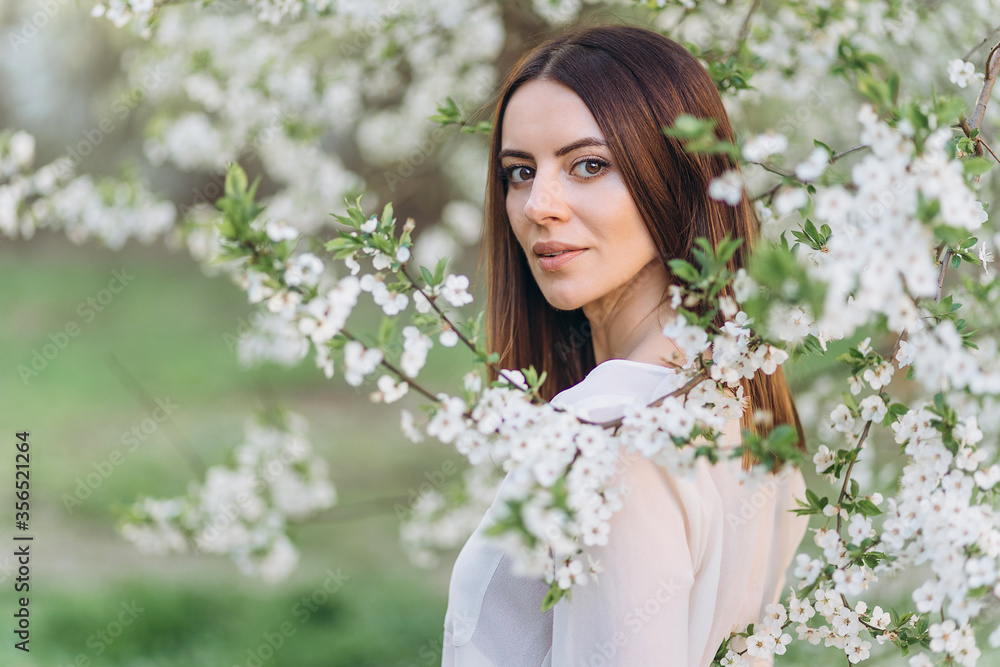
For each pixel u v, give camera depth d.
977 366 0.80
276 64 3.03
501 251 1.43
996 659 1.39
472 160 3.67
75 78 7.93
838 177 0.85
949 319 0.97
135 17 1.78
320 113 3.13
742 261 1.15
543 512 0.78
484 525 1.18
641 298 1.18
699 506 0.98
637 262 1.12
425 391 0.90
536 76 1.13
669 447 0.88
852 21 1.82
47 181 2.88
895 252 0.72
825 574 1.02
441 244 3.65
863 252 0.73
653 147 1.10
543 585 1.12
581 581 0.89
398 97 3.74
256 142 3.27
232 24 3.02
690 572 0.95
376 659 3.84
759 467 0.83
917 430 0.94
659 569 0.92
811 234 1.06
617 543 0.92
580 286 1.11
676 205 1.13
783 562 1.28
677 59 1.17
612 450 0.87
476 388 0.90
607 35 1.15
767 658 1.13
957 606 0.86
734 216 1.17
